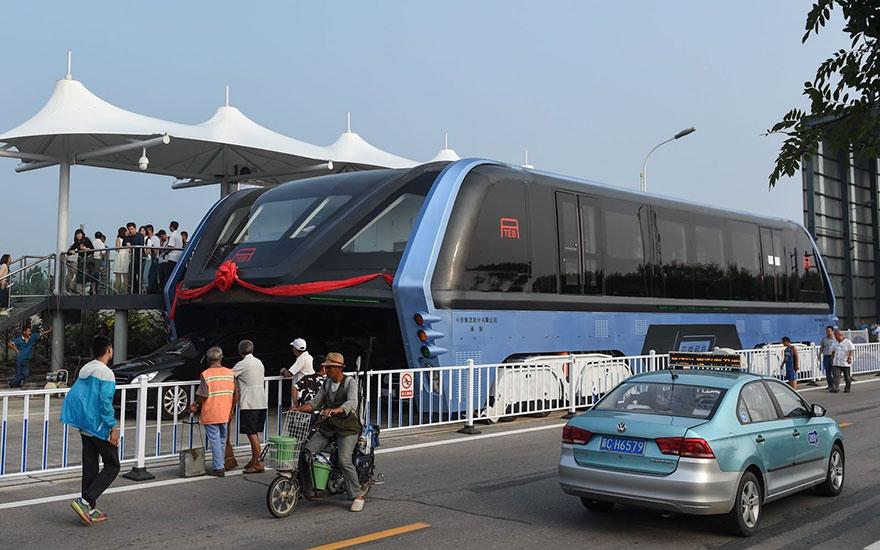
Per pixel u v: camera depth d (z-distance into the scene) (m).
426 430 13.24
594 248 16.50
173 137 20.69
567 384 14.96
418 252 13.29
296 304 13.85
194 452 9.54
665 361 17.69
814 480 8.46
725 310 20.03
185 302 15.41
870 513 8.11
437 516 7.75
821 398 19.41
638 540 7.02
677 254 18.78
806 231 24.89
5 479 9.09
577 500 8.45
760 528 7.48
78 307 21.28
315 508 8.05
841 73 4.91
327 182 15.41
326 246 13.92
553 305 15.25
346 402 7.87
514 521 7.59
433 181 14.18
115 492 8.66
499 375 13.82
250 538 6.93
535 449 11.51
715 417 7.20
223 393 9.51
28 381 20.75
